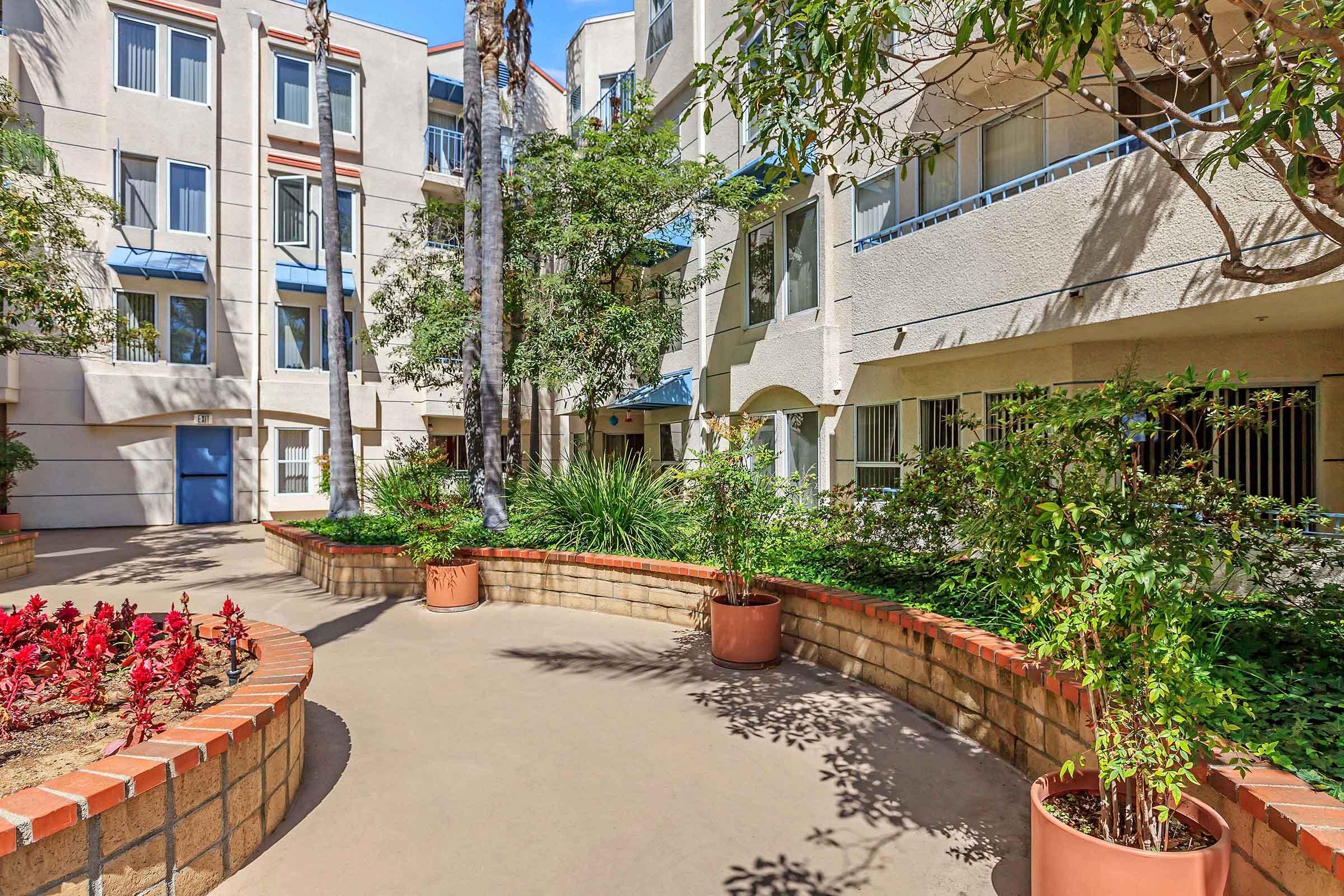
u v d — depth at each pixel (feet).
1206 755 9.72
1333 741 10.91
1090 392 10.14
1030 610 9.54
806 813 12.43
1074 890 8.63
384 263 57.31
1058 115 27.89
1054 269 24.02
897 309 30.94
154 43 58.34
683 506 30.37
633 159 36.65
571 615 27.78
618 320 36.60
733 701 18.02
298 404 63.41
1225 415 16.19
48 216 39.01
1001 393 30.09
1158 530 9.75
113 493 57.72
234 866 10.69
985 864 10.90
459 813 12.42
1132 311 21.72
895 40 33.96
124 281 56.85
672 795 13.08
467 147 43.55
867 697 18.25
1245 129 12.68
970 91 30.30
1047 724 13.17
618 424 65.10
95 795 8.50
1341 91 10.55
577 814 12.39
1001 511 10.17
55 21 54.75
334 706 17.78
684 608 25.71
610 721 16.71
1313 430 23.77
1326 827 7.84
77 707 13.26
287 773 12.50
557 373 36.11
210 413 60.13
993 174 30.68
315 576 34.35
